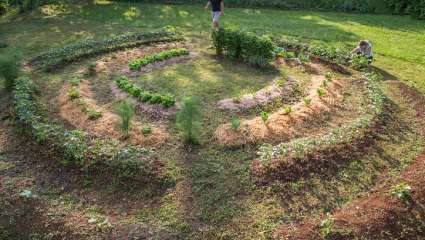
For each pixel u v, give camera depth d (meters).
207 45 16.55
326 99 11.96
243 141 9.80
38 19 19.86
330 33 18.73
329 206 8.07
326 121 10.94
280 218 7.77
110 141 9.54
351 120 11.02
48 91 12.41
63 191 8.43
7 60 12.30
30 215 7.78
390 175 9.03
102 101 11.79
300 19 21.09
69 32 17.98
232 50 14.95
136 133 10.05
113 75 13.48
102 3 22.62
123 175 8.57
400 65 15.22
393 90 13.04
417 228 7.64
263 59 14.24
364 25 20.36
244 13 21.91
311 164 8.98
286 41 16.66
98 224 7.52
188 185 8.53
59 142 9.36
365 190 8.55
